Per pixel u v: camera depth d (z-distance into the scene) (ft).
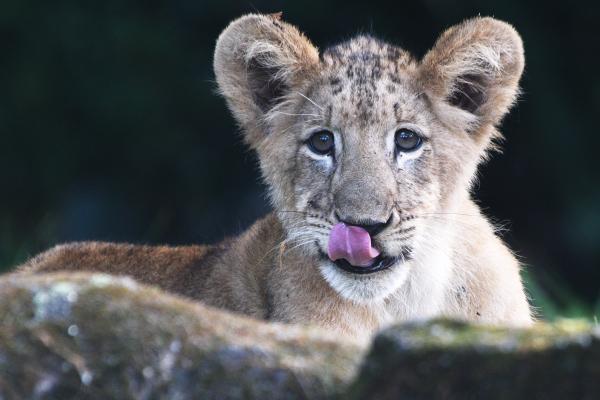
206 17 70.44
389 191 30.07
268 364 18.93
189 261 37.17
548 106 67.00
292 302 32.01
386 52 32.91
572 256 68.03
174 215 71.92
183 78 70.59
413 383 17.57
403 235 30.27
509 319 32.83
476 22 32.58
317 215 31.09
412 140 31.32
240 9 69.77
